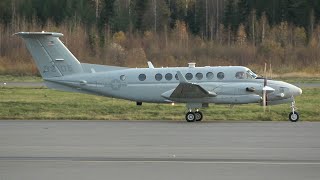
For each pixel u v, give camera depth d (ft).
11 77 576.61
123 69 293.23
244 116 294.66
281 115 298.15
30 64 635.25
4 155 164.66
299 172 139.54
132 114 306.96
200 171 140.97
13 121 275.39
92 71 293.02
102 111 314.14
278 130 233.76
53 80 291.79
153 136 211.82
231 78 281.33
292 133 222.07
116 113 310.65
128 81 288.92
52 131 228.22
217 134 218.79
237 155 165.37
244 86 277.64
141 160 156.76
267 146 183.73
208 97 277.44
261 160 156.66
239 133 222.48
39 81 523.70
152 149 177.27
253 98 277.23
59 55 291.99
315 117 295.07
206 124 262.67
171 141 196.95
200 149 177.27
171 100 282.56
